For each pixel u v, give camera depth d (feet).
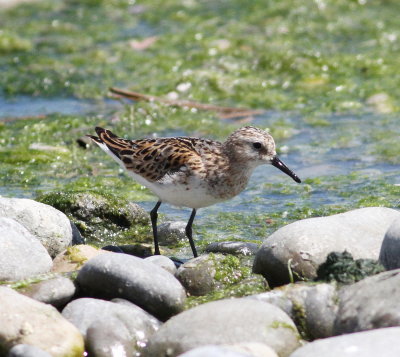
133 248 39.37
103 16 82.48
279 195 46.57
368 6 82.64
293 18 79.46
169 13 82.53
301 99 62.95
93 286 30.32
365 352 24.00
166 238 41.06
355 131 56.54
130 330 28.12
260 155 39.17
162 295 29.68
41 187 47.73
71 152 53.57
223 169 38.22
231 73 67.31
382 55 70.28
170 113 60.08
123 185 48.52
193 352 23.04
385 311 26.84
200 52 71.10
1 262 31.68
